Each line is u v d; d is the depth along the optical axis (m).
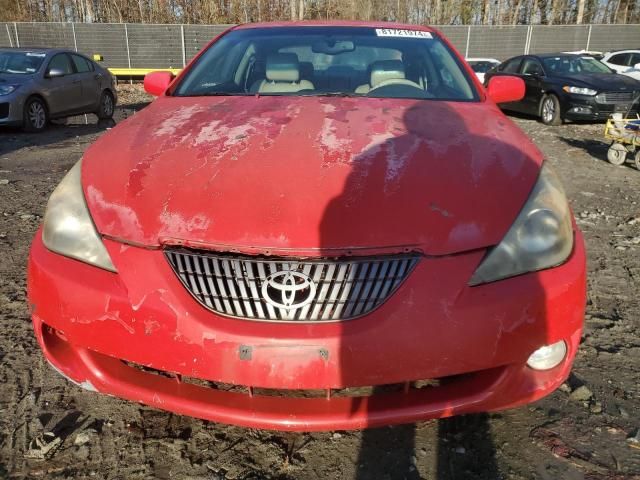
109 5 28.78
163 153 2.04
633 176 6.59
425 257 1.67
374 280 1.65
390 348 1.62
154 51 22.30
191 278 1.69
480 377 1.76
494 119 2.43
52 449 1.96
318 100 2.62
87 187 1.95
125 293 1.72
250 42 3.19
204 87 2.94
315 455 1.95
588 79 10.98
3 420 2.11
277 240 1.66
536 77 11.76
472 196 1.79
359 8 31.69
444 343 1.64
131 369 1.86
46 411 2.16
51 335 1.95
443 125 2.27
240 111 2.45
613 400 2.22
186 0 28.23
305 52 3.07
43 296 1.85
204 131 2.21
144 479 1.84
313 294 1.64
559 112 11.08
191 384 1.80
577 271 1.79
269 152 1.99
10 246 3.87
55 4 28.88
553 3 33.12
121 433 2.05
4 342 2.63
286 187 1.80
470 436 2.02
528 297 1.69
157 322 1.68
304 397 1.75
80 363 1.87
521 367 1.76
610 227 4.56
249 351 1.62
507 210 1.78
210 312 1.67
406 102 2.60
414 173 1.86
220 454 1.95
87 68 10.91
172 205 1.79
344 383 1.63
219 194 1.79
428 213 1.73
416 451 1.96
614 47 23.97
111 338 1.74
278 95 2.75
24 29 21.94
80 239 1.83
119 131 2.35
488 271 1.69
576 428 2.06
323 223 1.68
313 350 1.61
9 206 4.83
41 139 8.59
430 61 3.02
